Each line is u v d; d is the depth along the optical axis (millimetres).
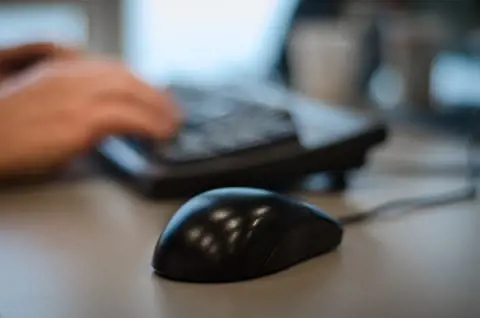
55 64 723
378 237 498
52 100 660
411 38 1286
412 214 573
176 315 351
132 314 353
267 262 407
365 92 1351
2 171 654
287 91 1190
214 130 685
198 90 874
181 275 402
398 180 719
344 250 464
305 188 665
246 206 415
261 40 1635
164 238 417
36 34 1163
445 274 415
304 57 1303
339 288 388
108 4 1608
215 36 1712
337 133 655
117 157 715
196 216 411
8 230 526
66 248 479
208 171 616
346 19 1437
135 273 420
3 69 790
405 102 1287
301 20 1462
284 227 419
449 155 879
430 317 345
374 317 346
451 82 1329
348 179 690
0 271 428
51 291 390
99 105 668
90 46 1602
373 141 652
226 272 396
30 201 624
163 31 1698
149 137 679
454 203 612
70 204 613
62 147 653
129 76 700
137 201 623
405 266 429
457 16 1345
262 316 348
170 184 615
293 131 643
